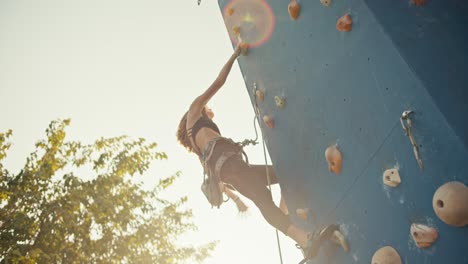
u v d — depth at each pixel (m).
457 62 2.50
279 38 3.88
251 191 3.65
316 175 3.53
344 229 3.23
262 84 4.12
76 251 12.05
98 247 12.13
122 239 12.66
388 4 2.90
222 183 4.12
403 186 2.70
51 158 12.98
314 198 3.57
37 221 11.71
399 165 2.72
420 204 2.58
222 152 3.77
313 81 3.48
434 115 2.47
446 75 2.50
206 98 4.02
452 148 2.38
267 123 3.99
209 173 3.86
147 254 12.88
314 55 3.45
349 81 3.11
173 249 13.47
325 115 3.38
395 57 2.71
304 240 3.37
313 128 3.51
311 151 3.56
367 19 2.94
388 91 2.78
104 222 12.27
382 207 2.88
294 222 3.85
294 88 3.71
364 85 2.97
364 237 3.04
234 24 4.54
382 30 2.80
